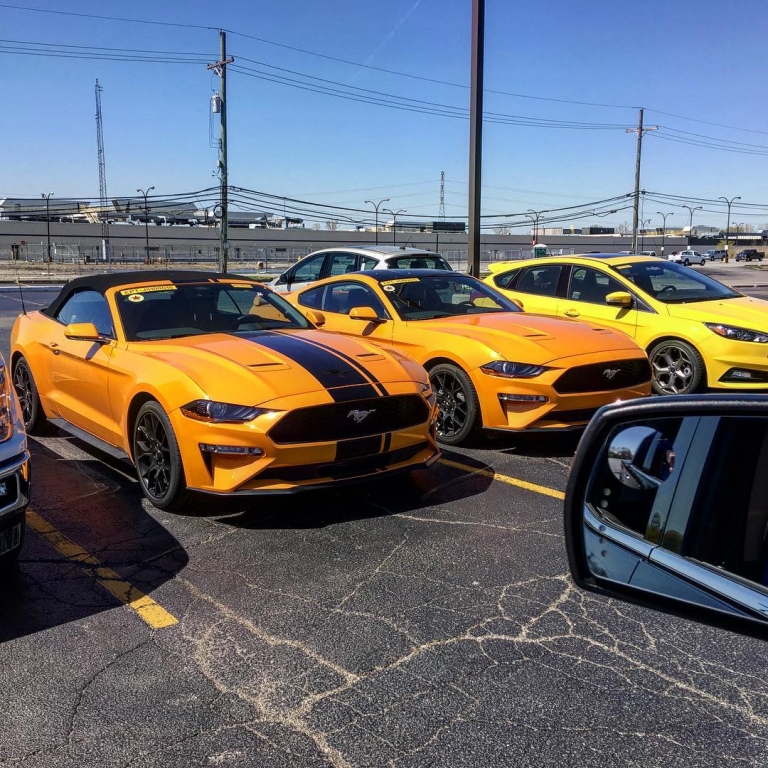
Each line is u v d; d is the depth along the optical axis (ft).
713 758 8.13
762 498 5.36
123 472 18.88
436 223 350.64
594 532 6.07
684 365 26.89
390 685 9.52
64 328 20.27
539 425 19.25
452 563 13.21
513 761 8.11
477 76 46.01
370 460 15.33
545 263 31.89
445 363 20.88
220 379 14.84
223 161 125.90
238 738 8.50
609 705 9.08
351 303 24.79
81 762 8.11
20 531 11.90
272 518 15.49
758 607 5.07
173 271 20.52
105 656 10.26
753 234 508.12
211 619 11.28
